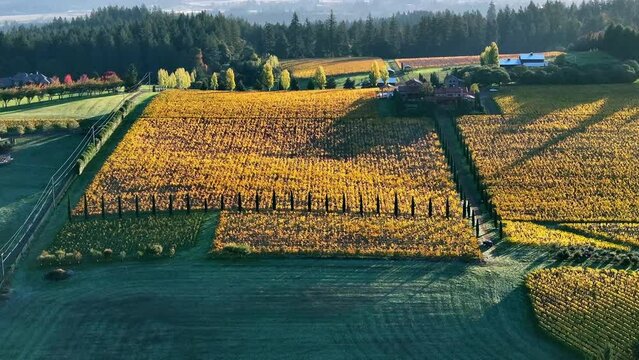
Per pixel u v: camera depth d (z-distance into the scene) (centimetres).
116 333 7756
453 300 8288
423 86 15500
